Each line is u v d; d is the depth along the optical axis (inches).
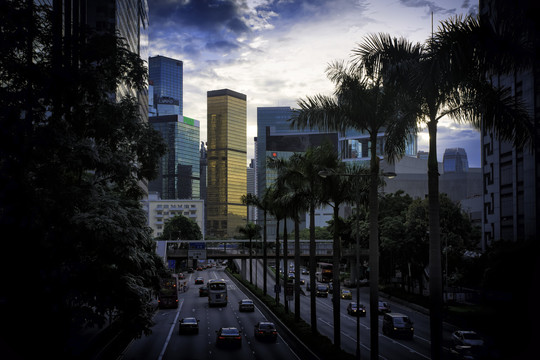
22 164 746.8
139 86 1005.2
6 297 771.4
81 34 916.0
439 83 716.0
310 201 1550.2
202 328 1946.4
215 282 2819.9
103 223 800.9
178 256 4315.9
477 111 788.0
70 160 789.2
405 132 935.7
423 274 2945.4
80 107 944.3
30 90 778.2
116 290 921.5
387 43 849.5
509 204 2586.1
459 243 2532.0
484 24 682.8
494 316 1843.0
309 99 1052.5
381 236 2861.7
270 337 1627.7
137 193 1131.9
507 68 706.2
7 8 761.6
